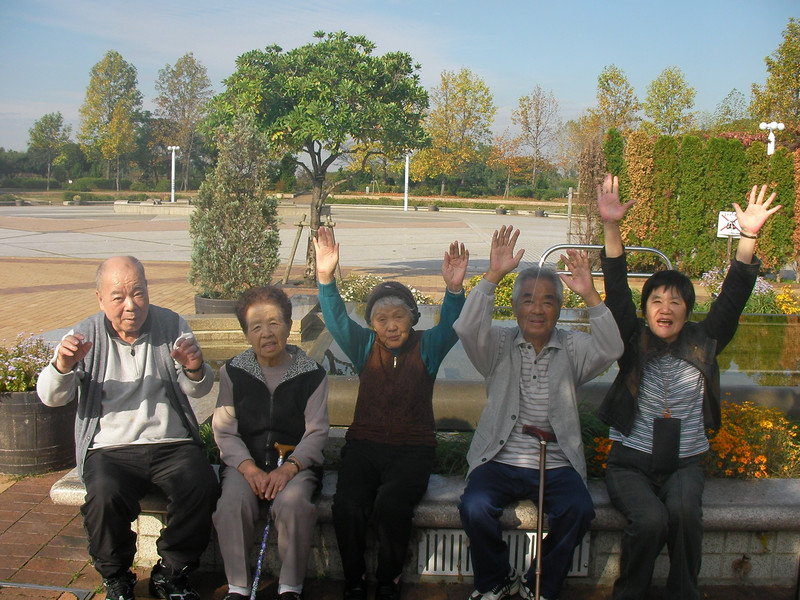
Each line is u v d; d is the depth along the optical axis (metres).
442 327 3.30
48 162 77.56
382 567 3.07
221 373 3.34
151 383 3.20
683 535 2.91
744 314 7.12
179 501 3.03
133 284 3.13
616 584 3.05
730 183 14.89
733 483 3.37
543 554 2.99
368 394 3.35
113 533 2.98
